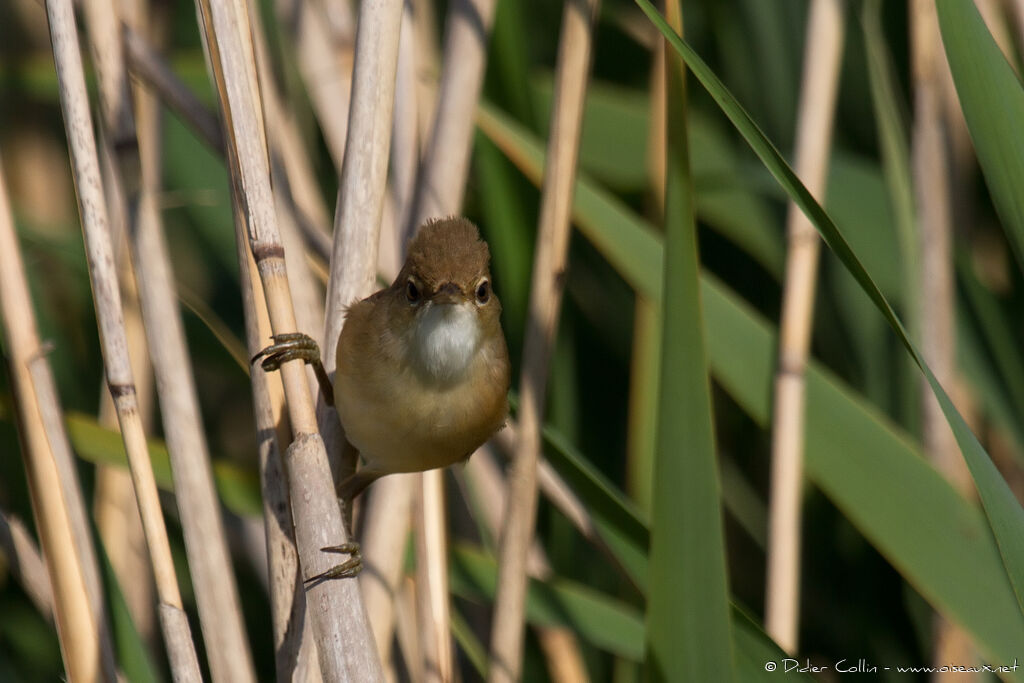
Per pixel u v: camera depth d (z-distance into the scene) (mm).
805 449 5098
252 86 5004
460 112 5082
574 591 5098
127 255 5125
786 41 5219
